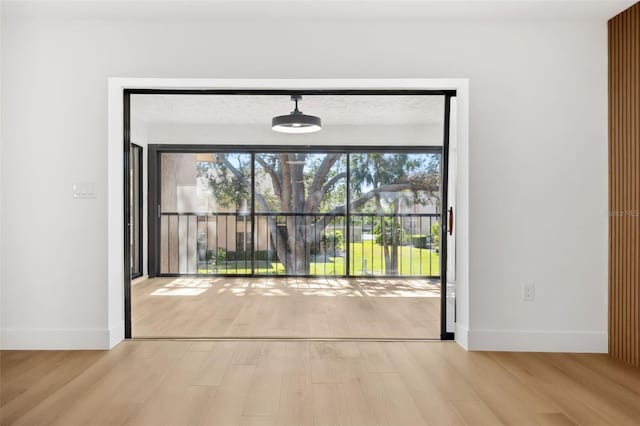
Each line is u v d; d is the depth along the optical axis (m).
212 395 2.57
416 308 4.92
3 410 2.37
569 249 3.47
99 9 3.26
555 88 3.45
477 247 3.46
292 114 5.20
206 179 6.38
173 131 6.30
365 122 6.16
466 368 3.05
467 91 3.48
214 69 3.46
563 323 3.46
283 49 3.47
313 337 3.80
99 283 3.45
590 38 3.44
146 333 3.90
